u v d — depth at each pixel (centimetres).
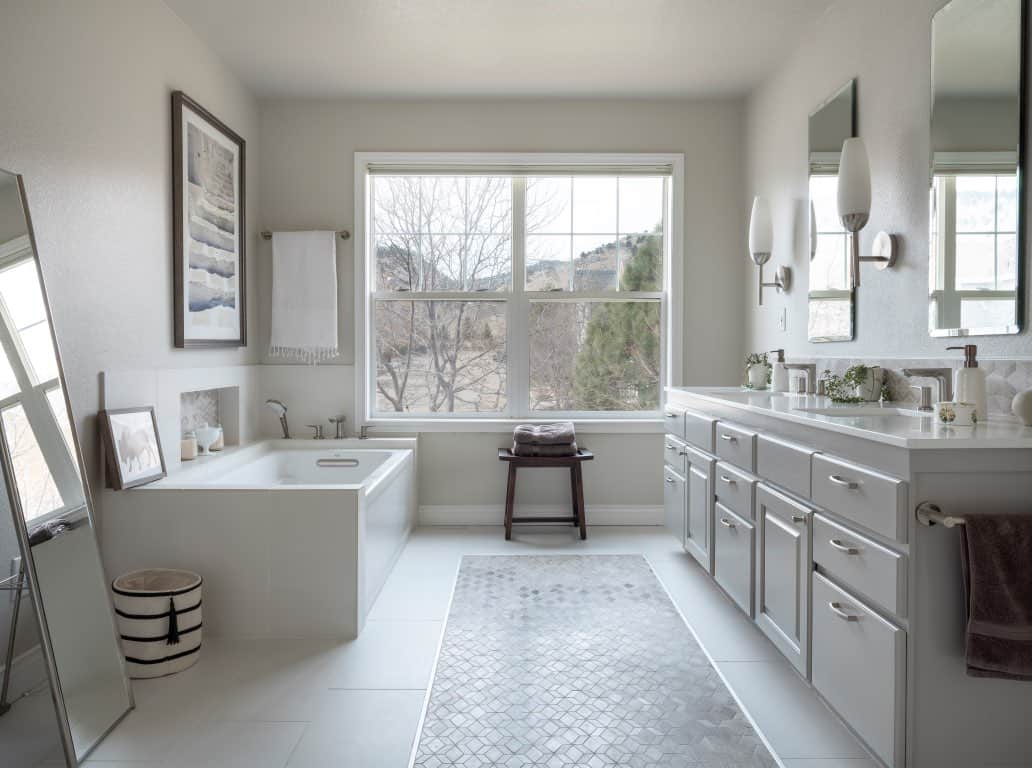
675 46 369
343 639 275
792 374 342
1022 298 203
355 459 425
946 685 170
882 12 280
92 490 268
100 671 211
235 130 408
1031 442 166
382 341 461
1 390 199
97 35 269
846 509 193
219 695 230
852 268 277
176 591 247
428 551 392
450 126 448
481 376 462
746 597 271
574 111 449
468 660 254
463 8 328
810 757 192
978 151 220
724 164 452
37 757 192
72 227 254
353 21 340
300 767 188
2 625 202
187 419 379
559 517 436
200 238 355
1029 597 160
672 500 379
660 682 236
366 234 451
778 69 391
